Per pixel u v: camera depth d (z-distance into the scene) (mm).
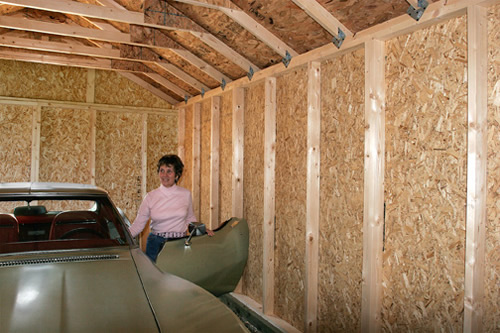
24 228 3170
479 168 2596
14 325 1805
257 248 5168
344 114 3756
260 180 5145
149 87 8062
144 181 8109
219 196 6328
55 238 3082
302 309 4305
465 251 2670
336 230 3846
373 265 3314
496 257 2602
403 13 3152
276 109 4812
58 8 4070
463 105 2768
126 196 8078
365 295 3350
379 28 3260
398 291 3230
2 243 2869
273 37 4297
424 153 3039
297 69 4406
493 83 2615
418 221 3076
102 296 2145
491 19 2621
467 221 2633
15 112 7219
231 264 4566
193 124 7168
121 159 8047
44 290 2160
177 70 6438
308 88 4055
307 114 4168
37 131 7266
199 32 4766
